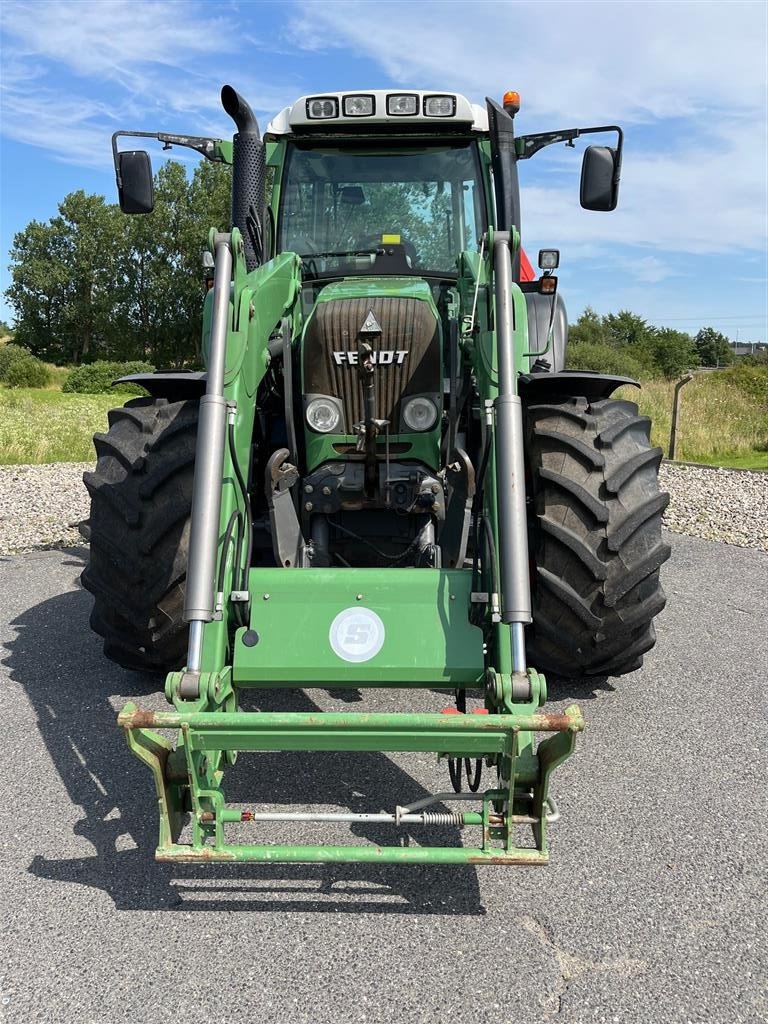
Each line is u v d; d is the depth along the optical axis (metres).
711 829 2.81
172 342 69.75
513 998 2.09
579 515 3.30
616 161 3.70
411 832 2.84
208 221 65.12
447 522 3.32
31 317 74.19
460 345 3.69
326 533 3.49
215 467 2.59
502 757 2.38
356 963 2.21
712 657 4.43
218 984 2.14
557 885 2.53
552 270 3.58
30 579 6.16
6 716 3.72
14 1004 2.07
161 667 3.78
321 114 4.07
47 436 16.33
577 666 3.64
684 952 2.24
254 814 2.33
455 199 4.29
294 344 3.70
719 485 10.40
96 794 3.06
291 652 2.72
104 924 2.37
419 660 2.70
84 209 71.31
